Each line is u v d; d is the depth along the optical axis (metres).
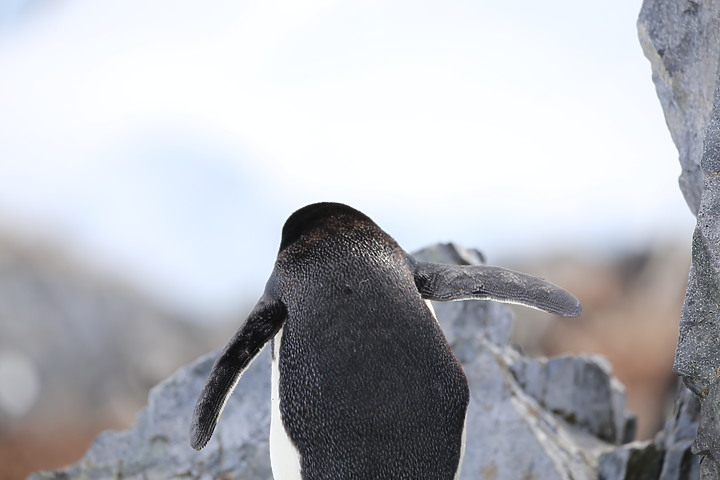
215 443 9.15
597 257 25.72
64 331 22.86
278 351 6.07
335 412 5.73
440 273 6.65
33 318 22.75
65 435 20.83
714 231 6.29
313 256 6.34
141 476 9.10
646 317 22.08
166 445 9.22
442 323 9.60
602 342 21.36
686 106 7.90
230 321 27.47
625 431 10.40
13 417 20.75
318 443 5.75
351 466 5.68
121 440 9.41
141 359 23.42
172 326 25.19
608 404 9.86
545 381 9.64
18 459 19.73
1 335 21.94
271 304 6.23
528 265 26.91
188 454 9.12
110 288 25.19
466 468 8.74
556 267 25.98
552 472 8.52
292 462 5.85
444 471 5.77
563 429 9.44
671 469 8.17
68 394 21.64
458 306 9.65
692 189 8.08
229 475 8.98
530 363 9.66
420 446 5.71
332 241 6.42
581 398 9.74
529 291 6.55
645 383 20.33
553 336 21.50
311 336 5.95
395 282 6.21
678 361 6.35
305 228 6.61
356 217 6.67
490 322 9.75
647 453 8.66
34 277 24.17
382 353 5.82
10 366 21.25
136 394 22.67
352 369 5.78
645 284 23.66
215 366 6.06
